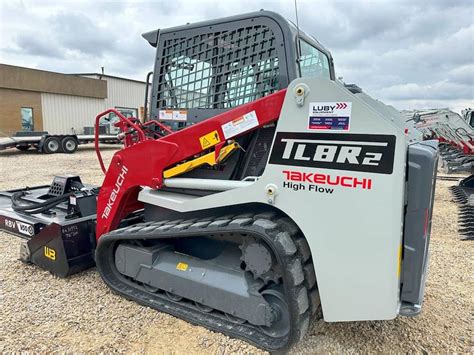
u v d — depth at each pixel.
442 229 5.21
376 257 1.92
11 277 3.31
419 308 2.02
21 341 2.39
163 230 2.60
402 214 1.91
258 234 2.14
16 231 3.79
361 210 1.92
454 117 14.41
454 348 2.37
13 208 3.87
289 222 2.20
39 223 3.56
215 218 2.50
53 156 13.91
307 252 2.17
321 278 2.07
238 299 2.35
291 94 2.06
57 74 21.42
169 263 2.72
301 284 2.14
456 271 3.68
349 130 1.92
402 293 2.06
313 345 2.36
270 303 2.32
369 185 1.88
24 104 20.42
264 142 2.46
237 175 2.57
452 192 7.79
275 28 2.41
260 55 2.48
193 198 2.61
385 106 3.19
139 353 2.29
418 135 3.49
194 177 2.70
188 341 2.39
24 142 14.16
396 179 1.83
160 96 2.99
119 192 2.96
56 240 3.24
